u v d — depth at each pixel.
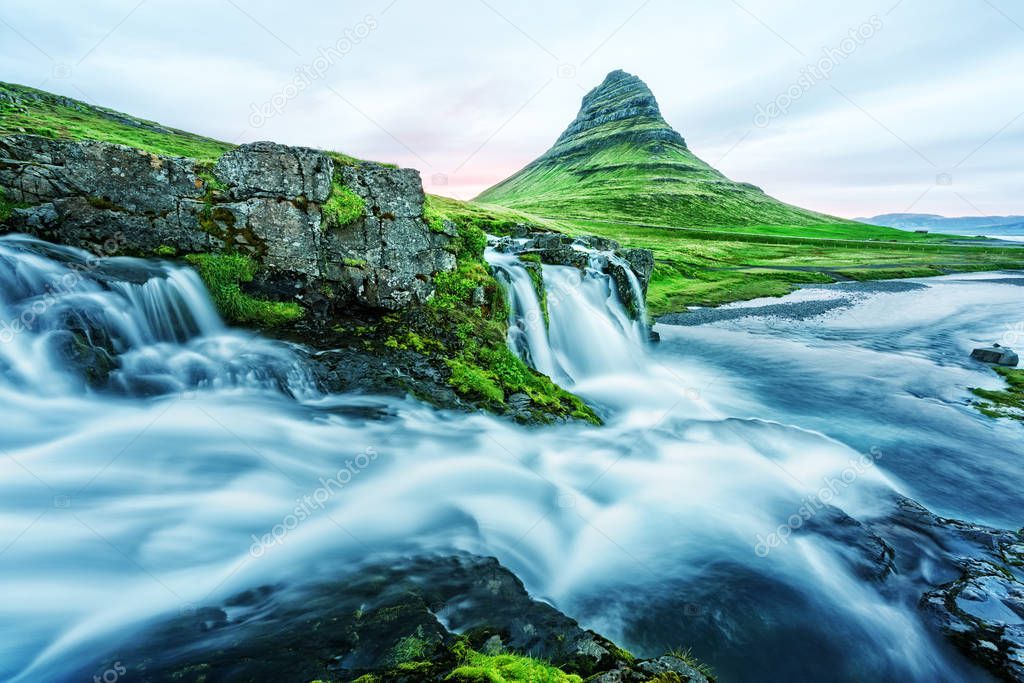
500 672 5.06
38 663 5.41
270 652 5.54
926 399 20.16
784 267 77.44
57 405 9.64
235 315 13.27
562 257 23.02
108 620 6.04
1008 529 11.07
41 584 6.39
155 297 11.90
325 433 11.05
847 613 8.12
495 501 10.10
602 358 21.64
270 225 13.70
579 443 13.30
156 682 5.06
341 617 6.30
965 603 8.23
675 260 72.56
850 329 35.91
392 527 8.73
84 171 12.02
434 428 12.13
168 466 9.07
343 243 14.55
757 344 30.88
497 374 14.99
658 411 17.17
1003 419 17.77
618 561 9.11
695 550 9.58
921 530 10.49
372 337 14.44
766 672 7.04
